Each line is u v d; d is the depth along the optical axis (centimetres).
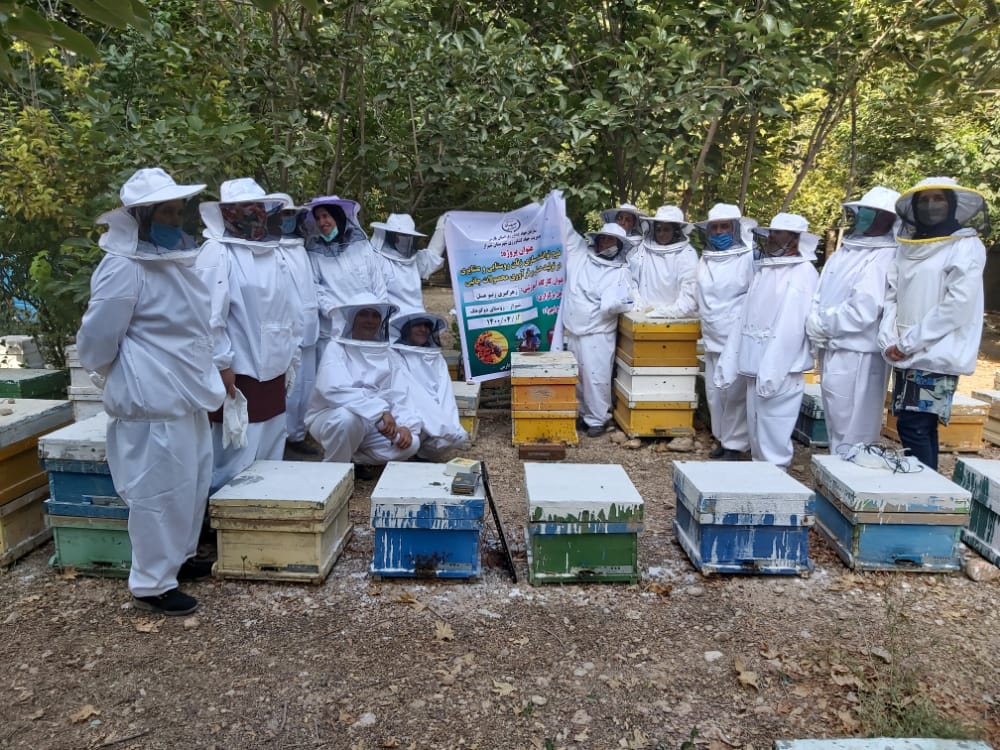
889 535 379
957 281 420
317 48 606
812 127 1140
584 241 668
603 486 381
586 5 769
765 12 669
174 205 304
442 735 262
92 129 554
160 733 262
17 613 336
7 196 572
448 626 329
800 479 527
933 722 261
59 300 604
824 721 270
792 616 341
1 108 624
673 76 651
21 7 175
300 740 259
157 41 614
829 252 1231
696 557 380
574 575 366
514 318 669
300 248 514
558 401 585
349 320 475
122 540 364
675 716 273
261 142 634
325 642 317
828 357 492
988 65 325
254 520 356
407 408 512
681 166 694
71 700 278
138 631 323
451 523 359
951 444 593
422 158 651
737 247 569
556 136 655
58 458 355
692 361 605
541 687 289
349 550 402
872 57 788
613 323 639
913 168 1062
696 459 580
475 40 625
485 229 660
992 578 372
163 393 314
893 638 314
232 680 291
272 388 436
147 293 306
